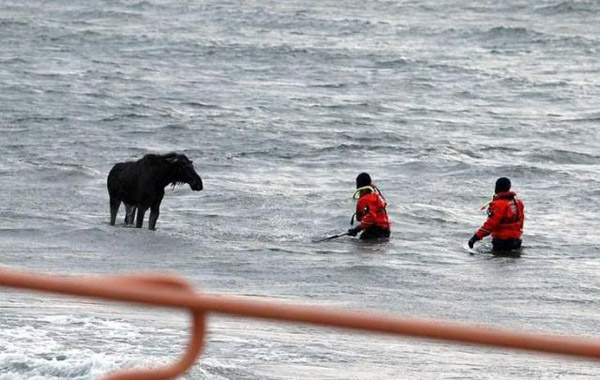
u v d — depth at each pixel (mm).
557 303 44969
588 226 66750
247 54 168375
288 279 48500
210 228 61938
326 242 59312
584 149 103000
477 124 116688
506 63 170250
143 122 108000
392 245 58656
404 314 41812
